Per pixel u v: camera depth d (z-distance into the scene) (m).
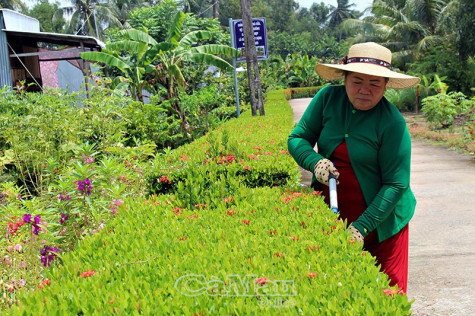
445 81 25.62
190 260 2.38
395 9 30.45
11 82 16.81
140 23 21.31
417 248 5.34
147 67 16.05
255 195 3.86
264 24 15.52
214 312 1.81
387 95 24.62
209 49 16.16
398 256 3.12
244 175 5.19
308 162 3.15
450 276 4.50
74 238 4.15
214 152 5.55
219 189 4.11
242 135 8.08
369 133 2.99
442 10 26.17
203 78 20.08
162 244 2.70
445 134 14.87
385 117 3.00
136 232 3.03
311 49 76.75
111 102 9.98
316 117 3.27
